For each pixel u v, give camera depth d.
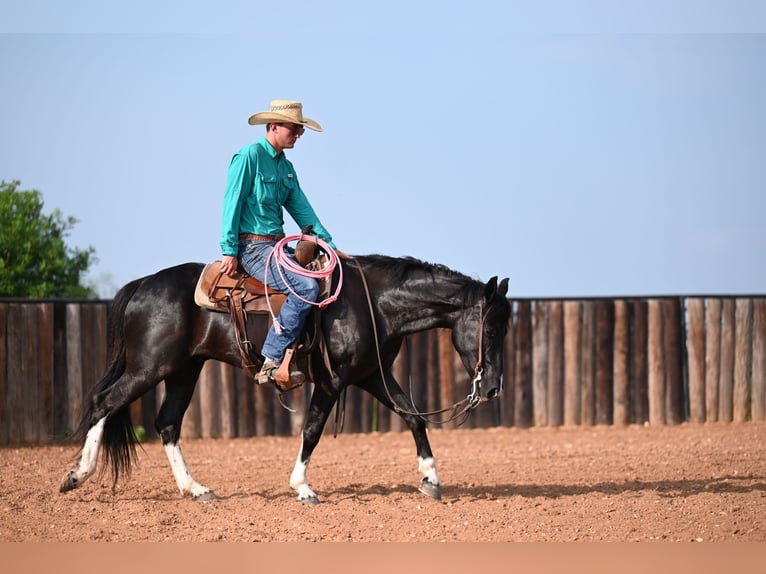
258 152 10.64
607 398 19.81
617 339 19.84
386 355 11.04
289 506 10.53
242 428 18.84
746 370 20.16
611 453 15.94
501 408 19.80
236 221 10.55
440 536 9.23
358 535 9.28
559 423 19.78
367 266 10.98
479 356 10.56
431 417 19.52
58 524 9.73
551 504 10.69
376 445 17.88
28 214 22.56
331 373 10.60
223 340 10.75
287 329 10.27
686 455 15.38
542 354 19.75
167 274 10.98
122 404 10.80
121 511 10.33
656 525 9.62
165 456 16.17
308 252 10.52
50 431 17.67
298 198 11.27
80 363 17.92
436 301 10.71
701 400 20.08
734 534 9.23
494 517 9.99
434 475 11.13
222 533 9.35
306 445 10.80
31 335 17.61
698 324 20.03
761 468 13.80
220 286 10.62
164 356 10.71
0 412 17.38
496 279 10.46
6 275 21.58
